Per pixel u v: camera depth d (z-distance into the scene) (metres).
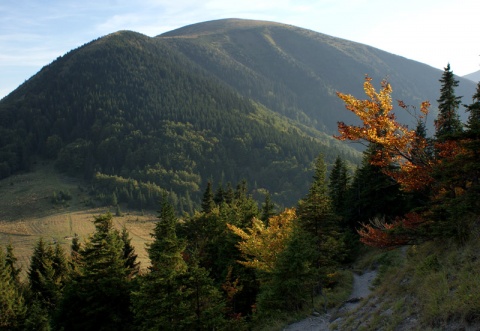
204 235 39.28
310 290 19.31
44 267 40.56
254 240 23.64
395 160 14.16
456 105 26.59
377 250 29.36
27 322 21.17
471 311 7.91
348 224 37.97
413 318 9.73
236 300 26.98
